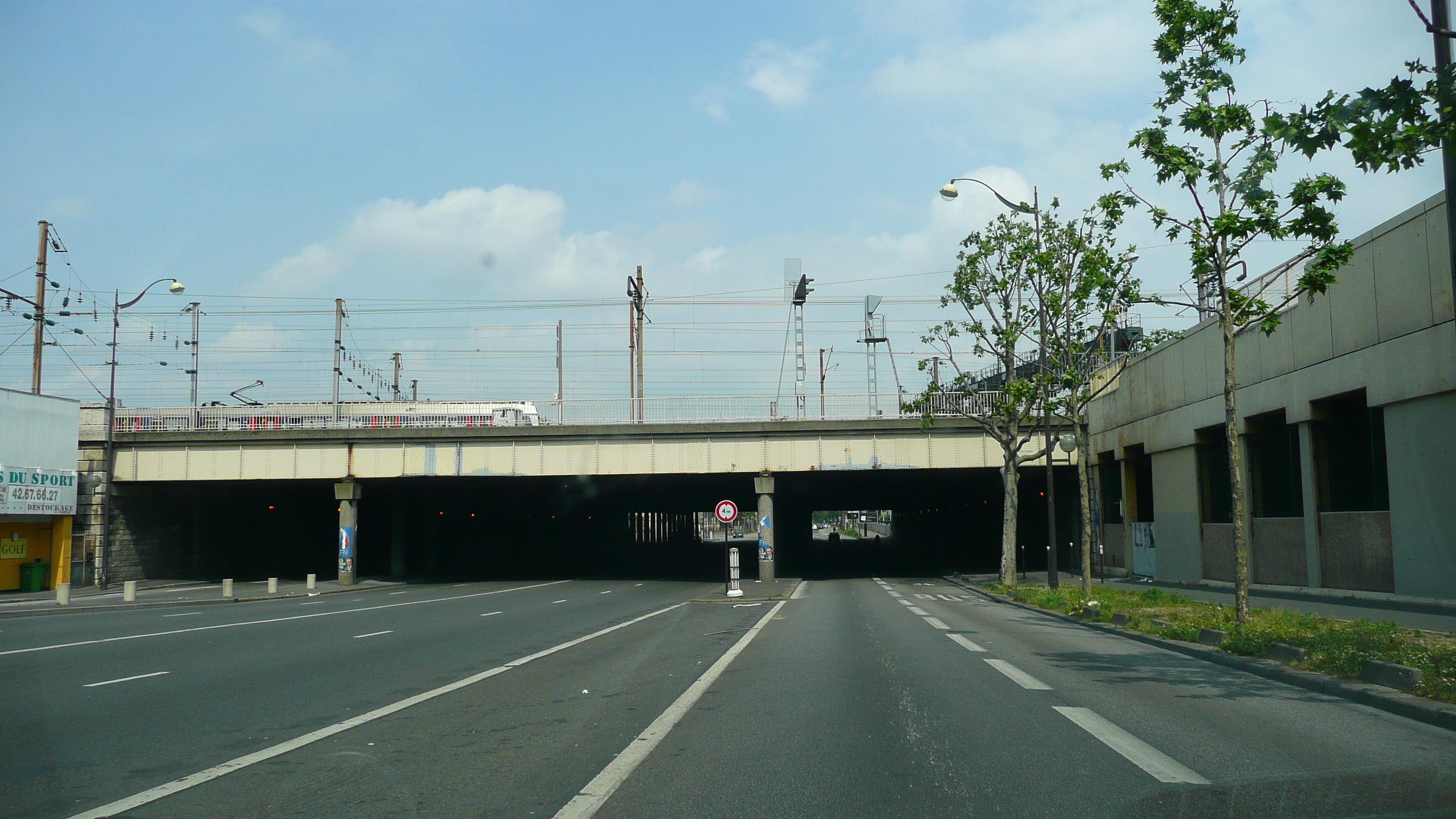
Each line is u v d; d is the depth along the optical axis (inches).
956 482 1989.4
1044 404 1025.5
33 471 1354.6
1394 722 320.8
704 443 1533.0
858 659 505.7
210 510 1838.1
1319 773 251.3
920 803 227.3
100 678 466.3
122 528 1584.6
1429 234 691.4
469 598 1218.0
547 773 263.0
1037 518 2132.1
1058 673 444.8
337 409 1641.2
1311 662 417.4
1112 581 1320.1
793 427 1520.7
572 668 491.5
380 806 231.5
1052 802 226.4
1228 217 537.6
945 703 362.0
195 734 326.0
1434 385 686.5
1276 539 955.3
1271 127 362.3
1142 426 1307.8
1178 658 501.0
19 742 314.7
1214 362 1061.1
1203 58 541.3
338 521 2281.0
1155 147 550.6
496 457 1542.8
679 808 226.8
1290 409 898.7
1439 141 335.9
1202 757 270.2
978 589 1288.1
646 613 925.2
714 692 398.9
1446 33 349.7
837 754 279.0
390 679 454.3
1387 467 749.9
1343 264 511.5
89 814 228.5
